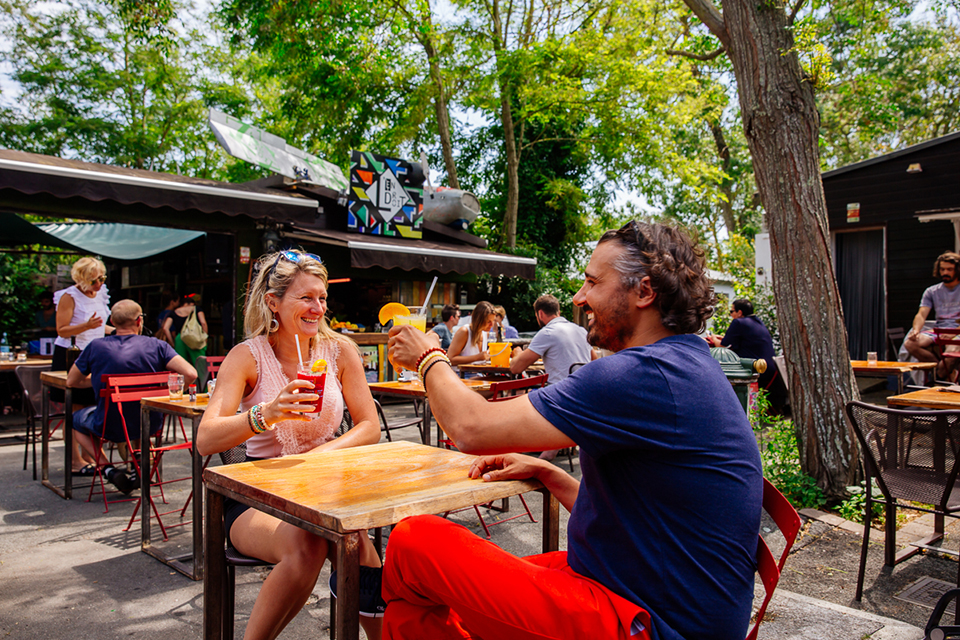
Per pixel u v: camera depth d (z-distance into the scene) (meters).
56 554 3.71
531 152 17.75
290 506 1.48
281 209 7.85
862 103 18.31
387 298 11.05
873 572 3.34
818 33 4.88
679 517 1.28
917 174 10.01
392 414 8.44
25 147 18.83
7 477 5.47
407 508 1.46
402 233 10.84
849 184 10.66
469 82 16.25
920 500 2.98
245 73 21.86
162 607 3.03
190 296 9.43
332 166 10.20
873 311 10.70
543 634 1.28
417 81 16.06
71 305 6.12
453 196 12.15
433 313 11.67
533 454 5.91
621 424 1.28
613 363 1.32
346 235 9.64
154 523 4.28
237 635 2.71
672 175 17.89
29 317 10.88
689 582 1.26
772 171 4.48
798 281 4.42
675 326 1.45
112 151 19.61
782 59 4.43
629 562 1.30
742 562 1.30
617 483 1.33
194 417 3.36
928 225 9.90
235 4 13.57
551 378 5.45
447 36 15.47
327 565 3.65
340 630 1.36
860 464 4.33
